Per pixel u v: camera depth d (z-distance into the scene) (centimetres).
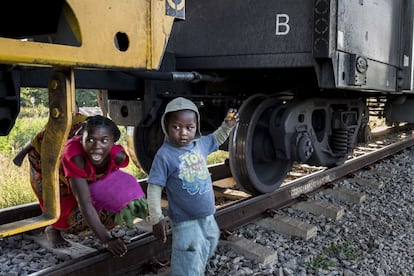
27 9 228
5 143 925
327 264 374
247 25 423
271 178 491
